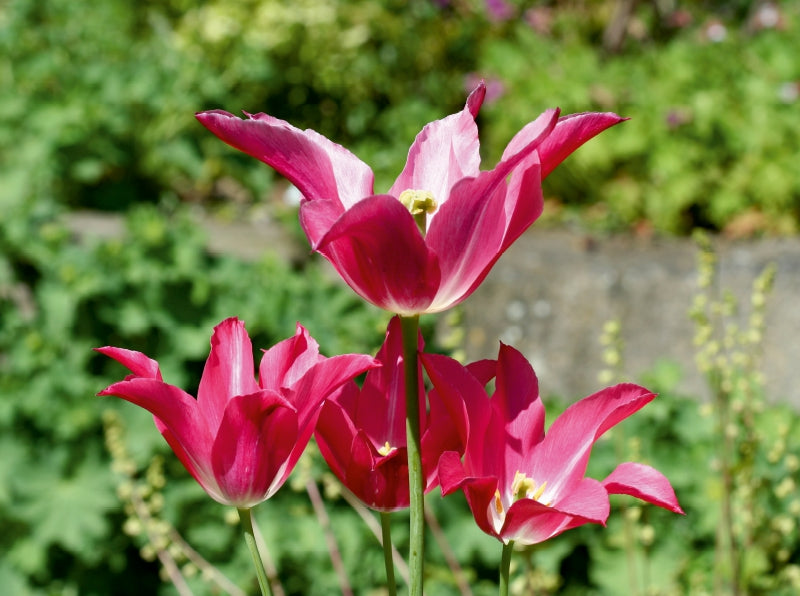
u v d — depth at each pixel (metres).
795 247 4.67
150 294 3.26
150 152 5.79
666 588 2.51
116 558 3.03
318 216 0.93
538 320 4.40
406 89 6.94
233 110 6.22
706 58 6.42
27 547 2.99
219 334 1.05
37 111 5.51
